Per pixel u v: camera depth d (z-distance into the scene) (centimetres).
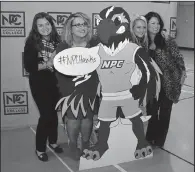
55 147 236
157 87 212
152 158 223
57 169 204
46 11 260
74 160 220
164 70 217
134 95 208
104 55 195
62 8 263
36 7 257
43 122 212
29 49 200
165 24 290
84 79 196
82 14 192
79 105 200
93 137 232
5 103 274
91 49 191
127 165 211
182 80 223
